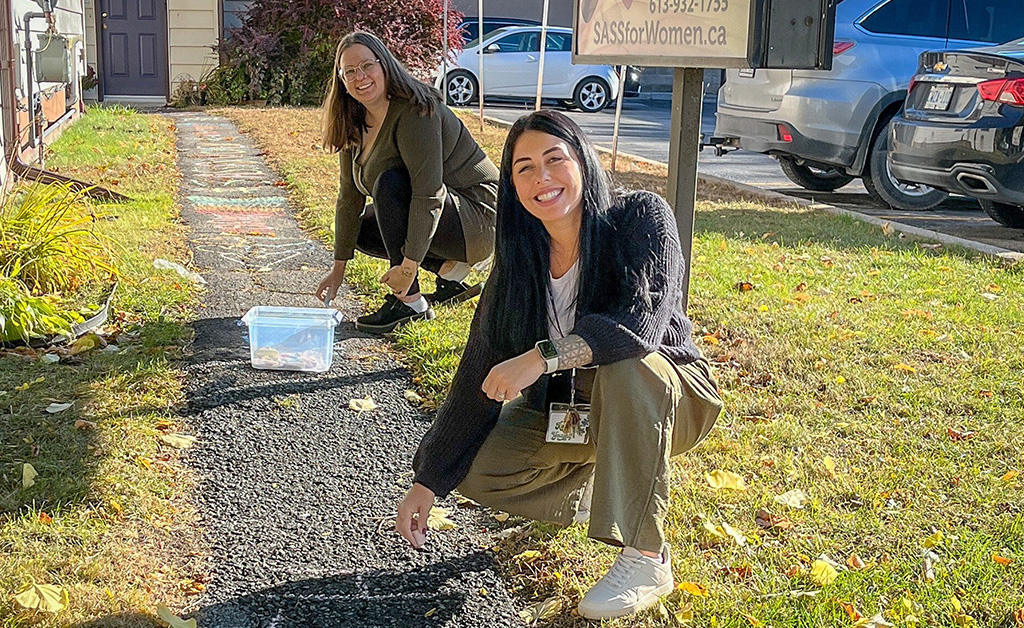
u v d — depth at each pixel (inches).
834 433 147.1
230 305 203.8
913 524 121.6
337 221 190.1
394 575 113.3
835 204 378.3
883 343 183.6
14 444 135.4
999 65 297.7
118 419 144.9
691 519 121.9
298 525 123.0
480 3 508.4
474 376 105.7
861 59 356.8
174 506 125.2
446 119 186.9
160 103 669.9
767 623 101.4
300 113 561.6
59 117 434.6
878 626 100.1
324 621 104.5
